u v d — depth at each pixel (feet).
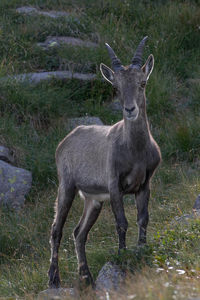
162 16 154.71
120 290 51.60
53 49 143.43
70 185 78.13
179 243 63.00
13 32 146.72
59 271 74.79
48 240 87.45
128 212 88.89
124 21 157.89
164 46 141.18
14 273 76.54
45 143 114.11
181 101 128.67
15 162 108.27
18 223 91.76
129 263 62.13
